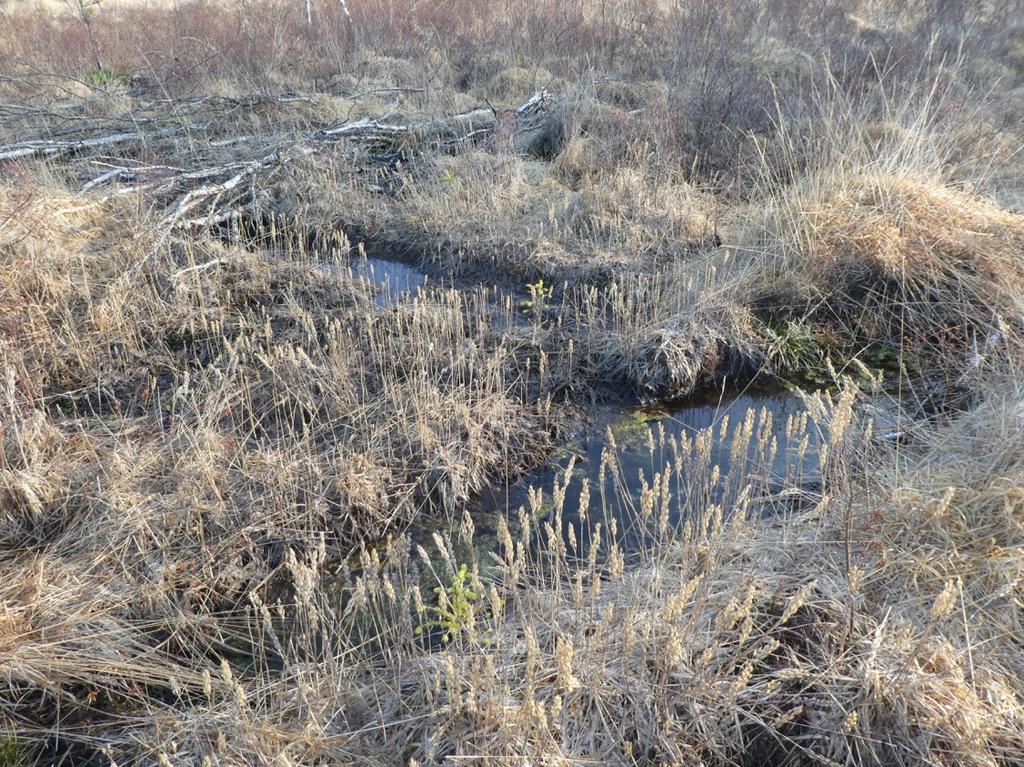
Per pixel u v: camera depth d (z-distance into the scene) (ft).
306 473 11.87
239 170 22.35
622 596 9.68
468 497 12.39
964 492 10.05
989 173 20.70
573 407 14.58
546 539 11.45
